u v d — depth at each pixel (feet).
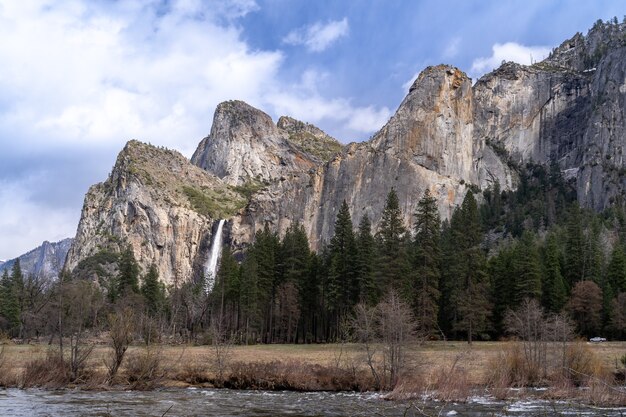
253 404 131.23
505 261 339.98
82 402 131.75
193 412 119.34
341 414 116.67
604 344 247.09
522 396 135.33
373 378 158.71
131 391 155.02
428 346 239.71
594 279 343.05
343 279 318.65
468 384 146.20
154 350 185.06
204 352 224.33
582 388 139.64
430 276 287.28
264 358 207.41
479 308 282.56
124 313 208.64
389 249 300.61
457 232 330.95
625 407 110.83
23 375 163.43
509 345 178.40
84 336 189.06
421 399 132.46
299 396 144.97
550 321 234.38
